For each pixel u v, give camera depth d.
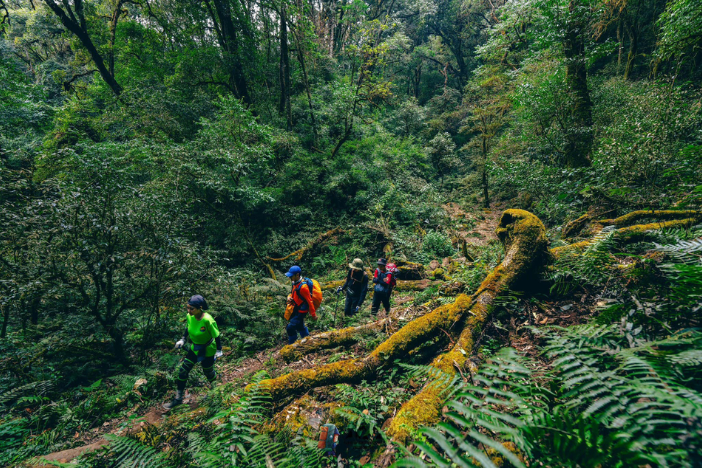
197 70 13.69
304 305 5.04
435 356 3.74
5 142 11.78
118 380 4.40
